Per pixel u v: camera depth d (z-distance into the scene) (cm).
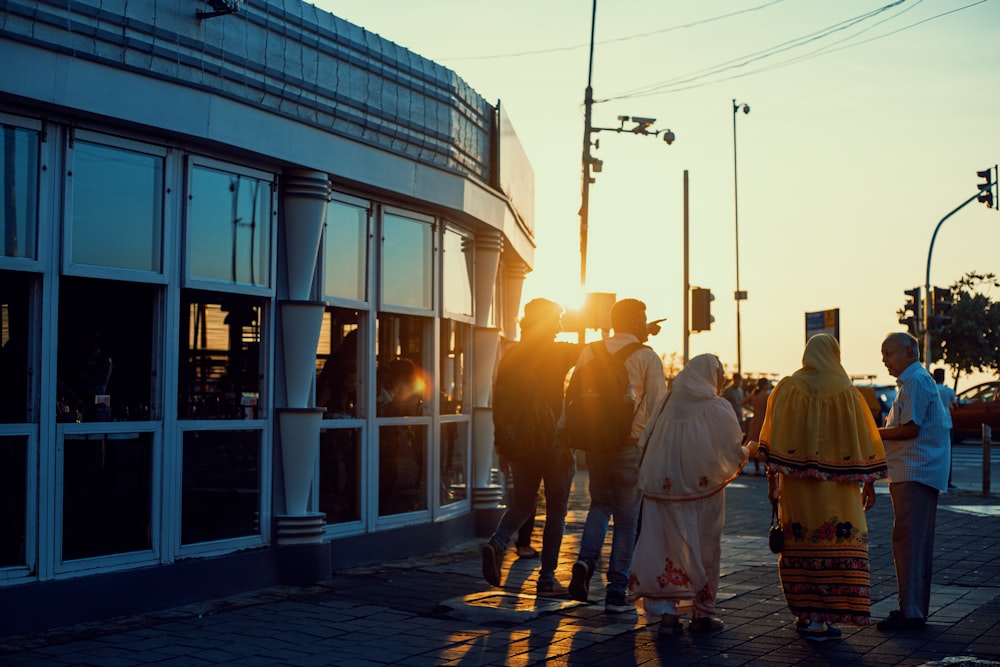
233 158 852
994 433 3394
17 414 708
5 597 682
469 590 888
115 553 759
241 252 864
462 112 1141
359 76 960
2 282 714
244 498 869
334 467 979
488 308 1258
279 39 872
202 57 798
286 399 907
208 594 820
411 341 1103
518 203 1404
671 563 746
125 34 736
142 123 750
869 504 776
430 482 1121
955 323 7669
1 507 693
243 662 642
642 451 781
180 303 816
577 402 845
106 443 752
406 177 1027
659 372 848
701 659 677
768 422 759
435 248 1130
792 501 741
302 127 891
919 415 765
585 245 2095
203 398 840
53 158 718
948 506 1633
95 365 758
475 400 1248
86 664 627
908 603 759
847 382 748
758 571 1009
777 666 658
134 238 773
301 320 902
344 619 767
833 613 721
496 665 656
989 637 733
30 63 682
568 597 862
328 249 966
